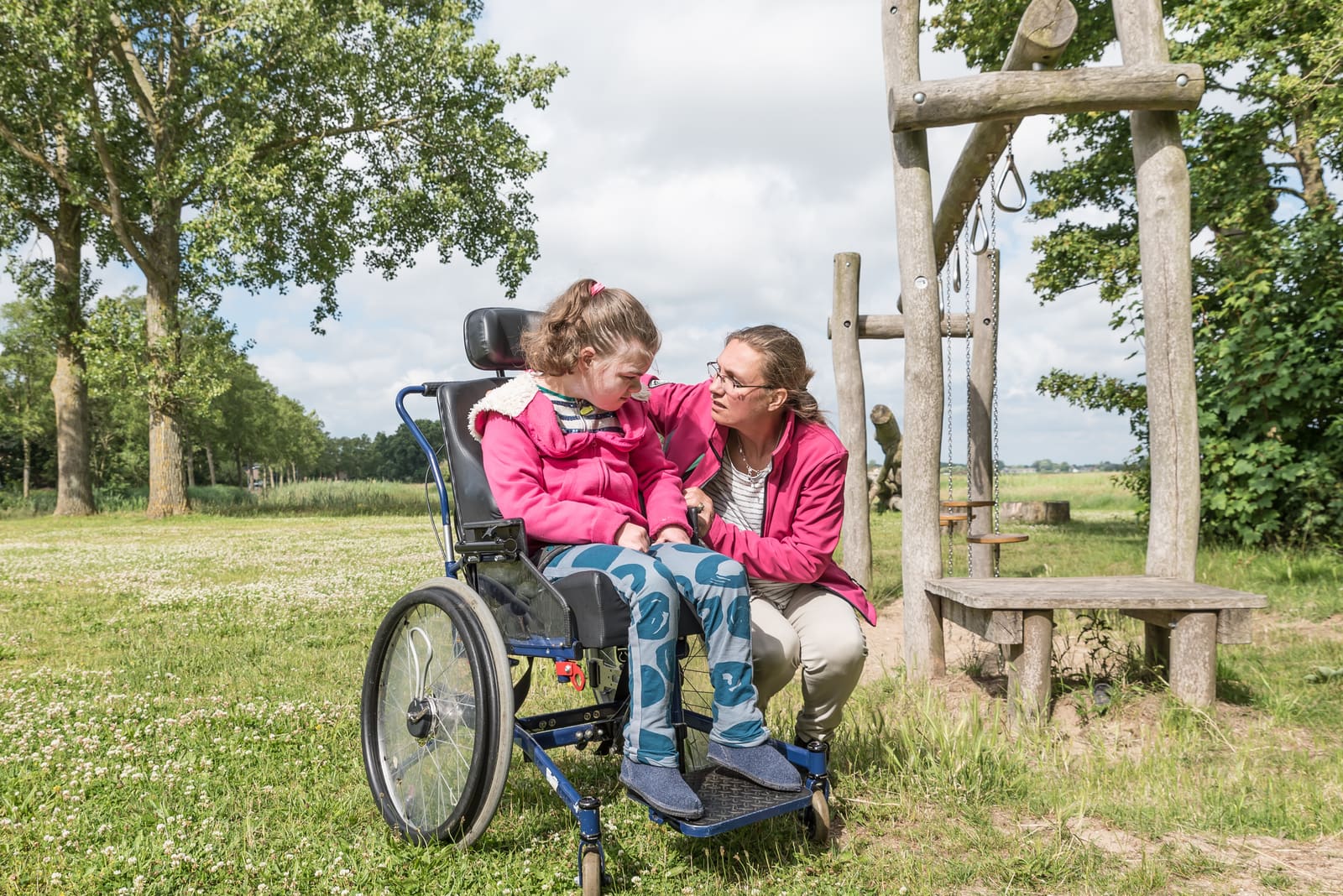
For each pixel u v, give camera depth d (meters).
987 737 3.25
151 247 22.41
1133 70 4.47
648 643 2.22
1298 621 5.59
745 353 2.64
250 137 19.86
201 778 3.03
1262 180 12.45
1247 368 8.43
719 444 2.88
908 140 4.86
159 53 21.75
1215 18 11.18
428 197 22.17
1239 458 8.53
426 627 2.68
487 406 2.61
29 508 31.70
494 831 2.63
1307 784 2.94
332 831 2.63
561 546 2.52
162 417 22.55
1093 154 14.97
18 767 3.10
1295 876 2.37
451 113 21.61
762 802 2.20
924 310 4.82
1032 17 4.68
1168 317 4.53
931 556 4.68
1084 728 3.68
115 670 4.79
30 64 19.23
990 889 2.33
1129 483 11.26
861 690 4.31
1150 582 4.26
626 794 2.86
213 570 9.95
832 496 2.78
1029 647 3.74
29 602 7.42
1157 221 4.58
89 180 22.03
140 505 28.88
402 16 22.78
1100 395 12.53
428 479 2.88
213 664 5.02
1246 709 3.87
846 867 2.42
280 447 62.62
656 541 2.64
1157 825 2.67
